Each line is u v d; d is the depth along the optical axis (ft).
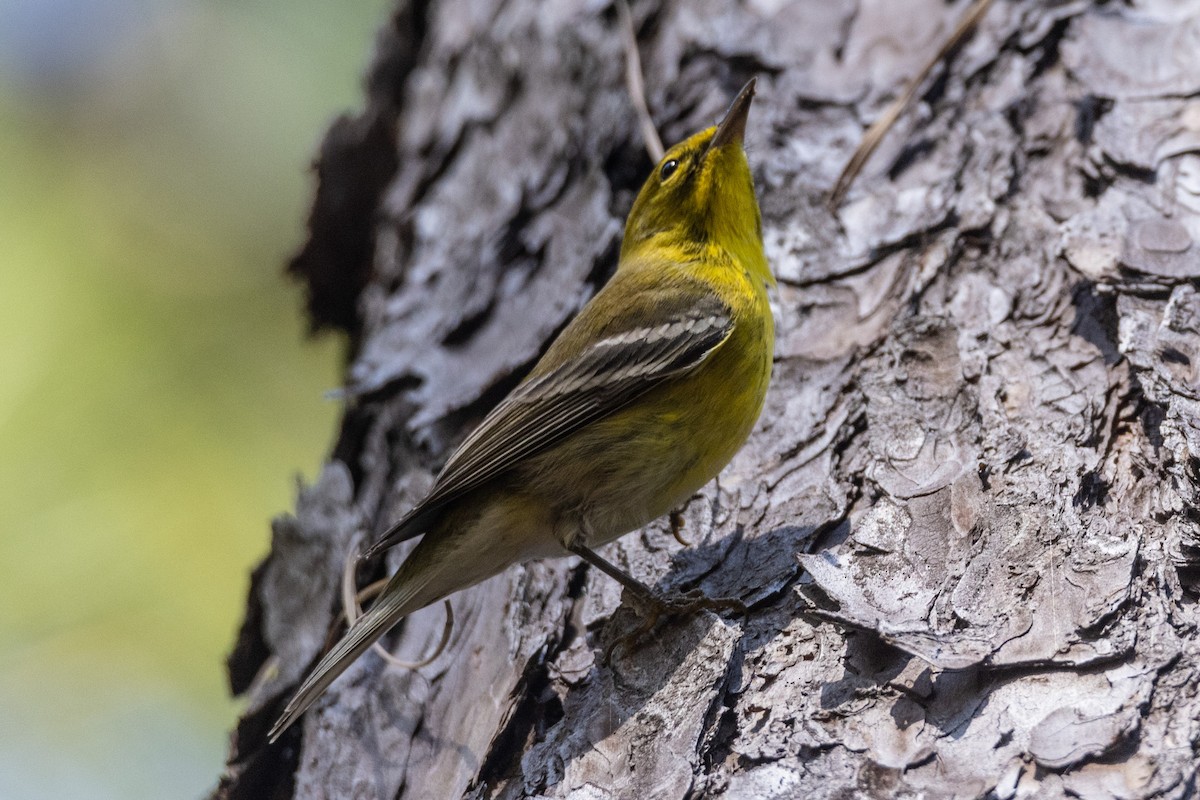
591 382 25.55
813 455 24.94
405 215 38.19
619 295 27.12
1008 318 25.35
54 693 42.19
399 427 30.76
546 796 19.84
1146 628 18.62
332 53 50.67
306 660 26.71
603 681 21.77
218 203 48.91
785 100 32.68
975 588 20.10
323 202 40.47
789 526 23.62
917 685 18.81
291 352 46.57
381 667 25.49
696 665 20.65
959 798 17.12
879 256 28.07
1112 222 26.18
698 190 28.27
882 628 19.20
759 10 35.12
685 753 19.33
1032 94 29.89
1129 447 22.13
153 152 49.62
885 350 26.00
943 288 26.71
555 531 25.44
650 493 25.32
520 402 25.96
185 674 42.65
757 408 25.41
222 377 45.68
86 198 48.29
